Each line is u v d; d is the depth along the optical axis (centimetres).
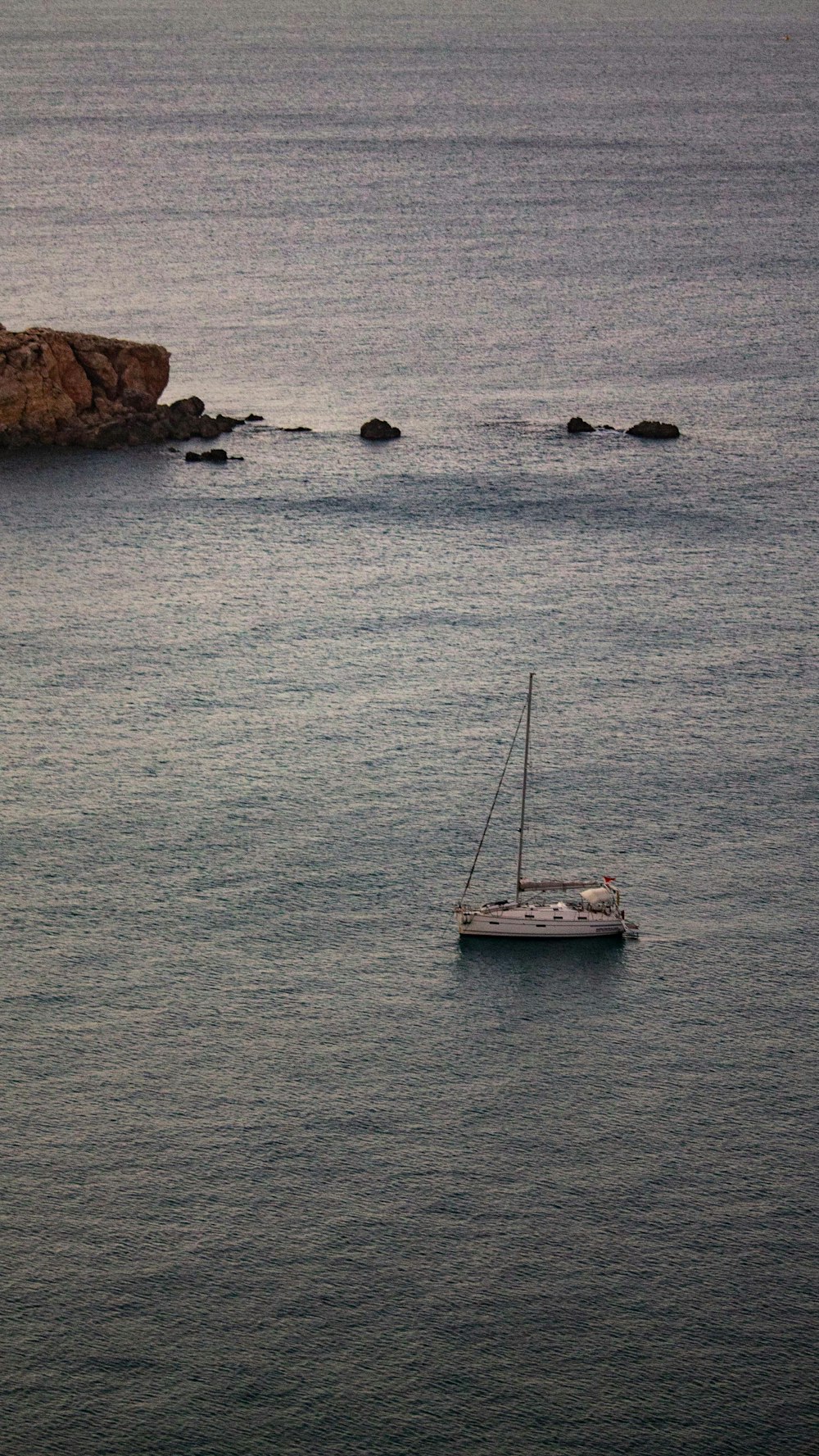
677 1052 9669
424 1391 7538
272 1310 7919
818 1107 9238
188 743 13025
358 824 11881
